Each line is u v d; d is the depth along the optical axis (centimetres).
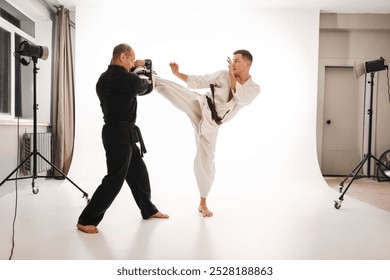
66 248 195
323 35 534
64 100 474
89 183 426
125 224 246
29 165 381
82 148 464
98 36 468
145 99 471
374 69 336
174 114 473
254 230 239
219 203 326
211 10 474
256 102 480
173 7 471
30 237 214
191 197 355
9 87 396
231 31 476
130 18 469
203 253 191
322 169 550
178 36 471
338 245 210
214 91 255
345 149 547
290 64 481
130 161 244
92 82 467
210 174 269
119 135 222
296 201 343
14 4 409
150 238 215
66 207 299
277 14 480
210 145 262
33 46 308
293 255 190
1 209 287
